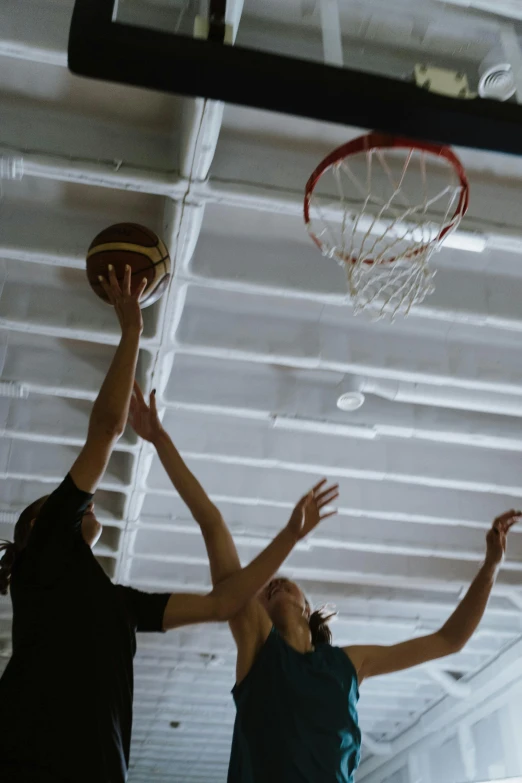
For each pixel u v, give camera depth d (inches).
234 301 157.6
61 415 182.9
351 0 96.7
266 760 65.2
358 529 224.4
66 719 54.6
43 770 52.3
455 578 242.8
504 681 304.7
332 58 89.7
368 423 179.6
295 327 160.4
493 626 282.2
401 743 390.3
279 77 67.9
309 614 86.9
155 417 83.1
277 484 203.8
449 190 127.2
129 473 193.9
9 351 167.5
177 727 391.2
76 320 151.1
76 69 66.3
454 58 98.1
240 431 190.9
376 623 278.2
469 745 343.6
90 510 76.9
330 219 126.5
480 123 71.2
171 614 66.0
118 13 69.0
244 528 211.2
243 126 120.8
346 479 209.8
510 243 129.1
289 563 235.9
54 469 192.9
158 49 65.9
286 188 122.2
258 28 95.6
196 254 138.6
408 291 129.6
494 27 98.6
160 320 147.8
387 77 70.7
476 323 149.8
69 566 62.1
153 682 334.6
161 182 118.5
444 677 321.7
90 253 99.5
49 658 57.4
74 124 119.4
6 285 150.8
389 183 125.8
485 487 198.4
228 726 392.5
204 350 155.2
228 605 66.5
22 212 135.3
